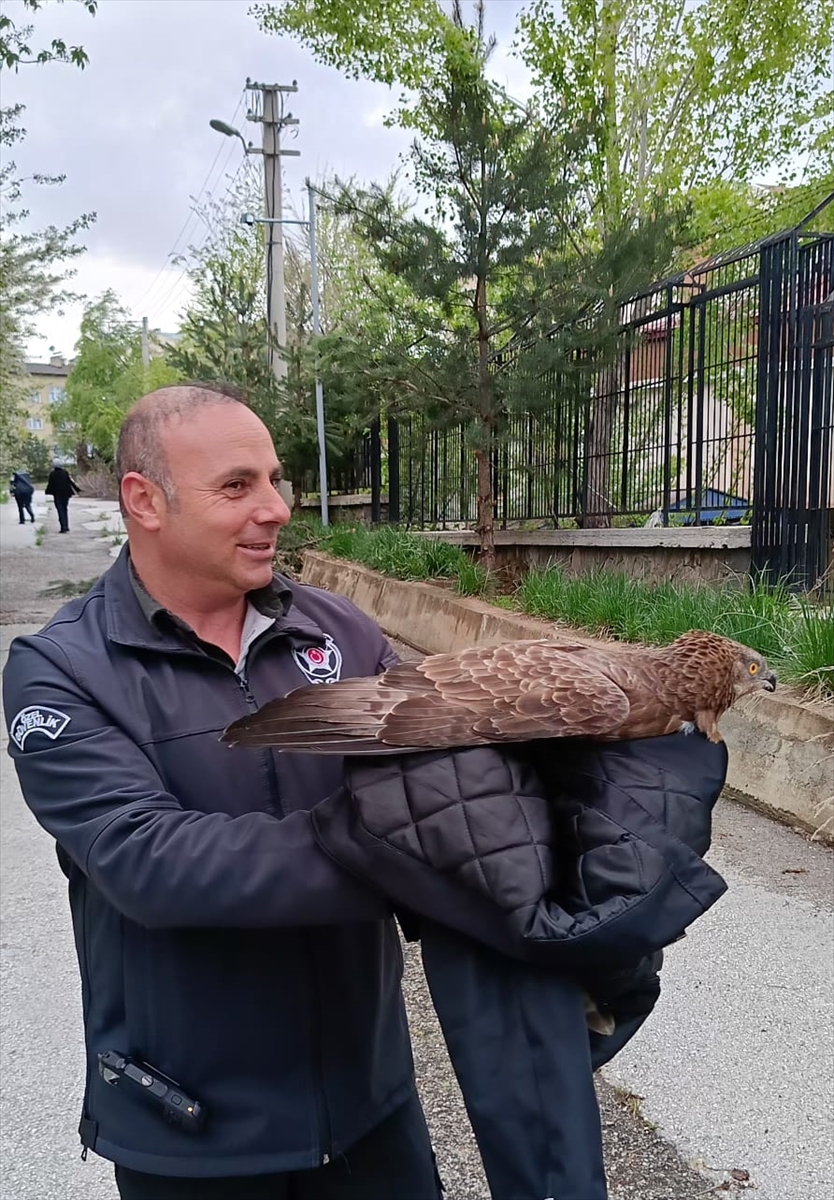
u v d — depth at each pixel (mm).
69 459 76688
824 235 7352
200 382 1862
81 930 1850
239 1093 1718
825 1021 3385
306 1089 1748
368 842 1504
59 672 1715
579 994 1498
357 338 10242
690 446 8844
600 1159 1416
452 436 12719
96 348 67938
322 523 15586
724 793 5535
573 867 1518
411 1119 2004
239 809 1779
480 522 10430
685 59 12312
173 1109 1676
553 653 1923
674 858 1494
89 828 1590
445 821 1482
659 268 9211
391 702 1649
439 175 9406
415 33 12805
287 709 1628
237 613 1915
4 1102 3158
